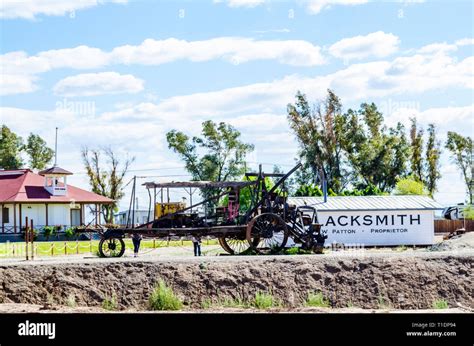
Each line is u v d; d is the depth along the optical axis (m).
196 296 30.05
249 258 32.56
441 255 33.06
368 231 51.72
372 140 97.81
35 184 82.56
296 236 39.62
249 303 29.62
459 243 43.62
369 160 95.44
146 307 29.03
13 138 120.69
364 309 28.20
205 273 30.97
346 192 75.81
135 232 39.06
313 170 93.94
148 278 30.77
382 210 51.81
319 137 93.06
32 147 123.31
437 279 31.58
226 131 98.75
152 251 48.19
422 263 32.38
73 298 29.77
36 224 79.44
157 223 39.72
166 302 28.70
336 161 94.44
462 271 32.03
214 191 60.12
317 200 53.59
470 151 108.06
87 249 52.16
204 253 43.53
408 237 52.03
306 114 93.94
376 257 32.47
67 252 49.47
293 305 29.92
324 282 31.12
